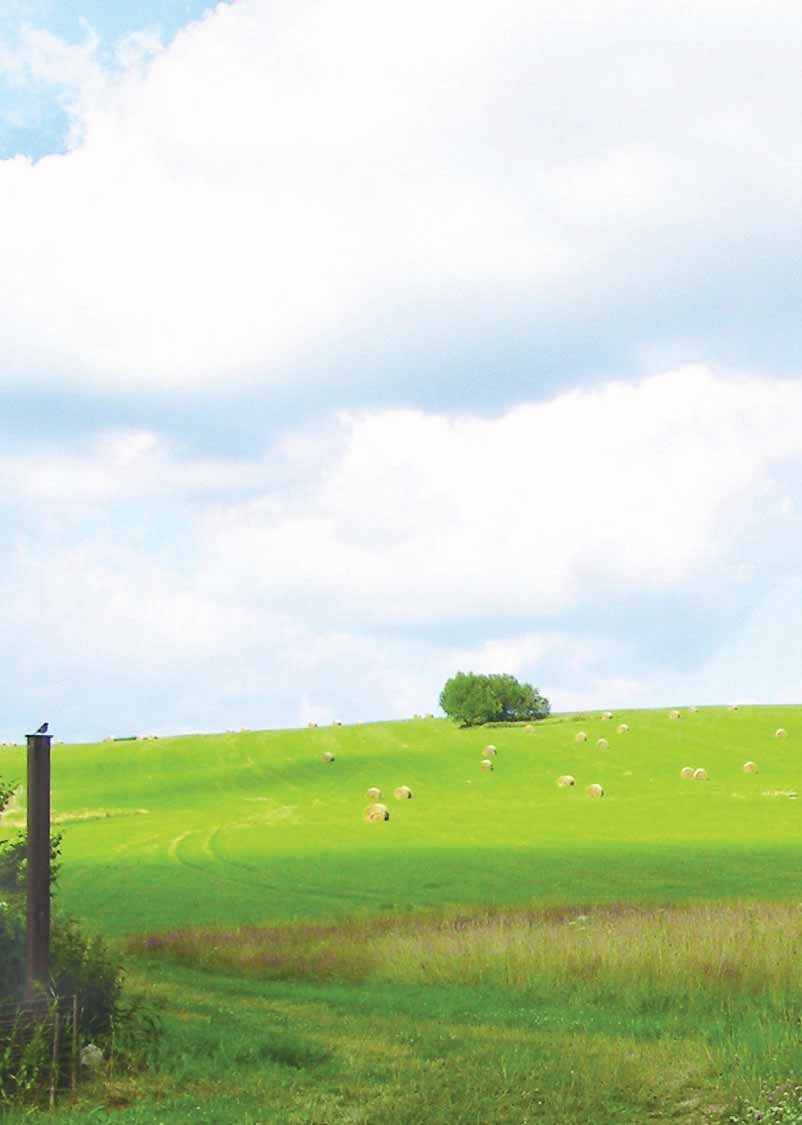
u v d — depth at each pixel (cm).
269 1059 1406
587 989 1936
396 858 5050
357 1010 1861
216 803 8350
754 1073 1227
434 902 3766
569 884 4072
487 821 6594
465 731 11969
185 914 3650
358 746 11144
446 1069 1330
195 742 11781
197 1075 1341
